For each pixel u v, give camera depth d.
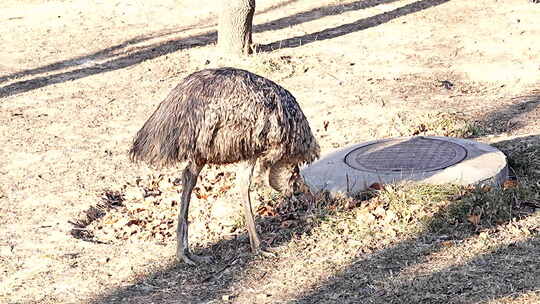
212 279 8.21
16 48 19.25
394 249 8.34
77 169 12.06
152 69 17.08
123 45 19.06
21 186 11.45
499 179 9.63
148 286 8.17
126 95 15.62
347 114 13.55
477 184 9.40
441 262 7.93
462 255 8.03
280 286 7.85
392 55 16.66
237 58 17.12
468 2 20.14
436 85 14.76
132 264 8.73
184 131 7.92
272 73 16.06
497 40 16.97
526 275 7.44
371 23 19.12
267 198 10.22
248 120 8.02
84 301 7.95
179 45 18.67
